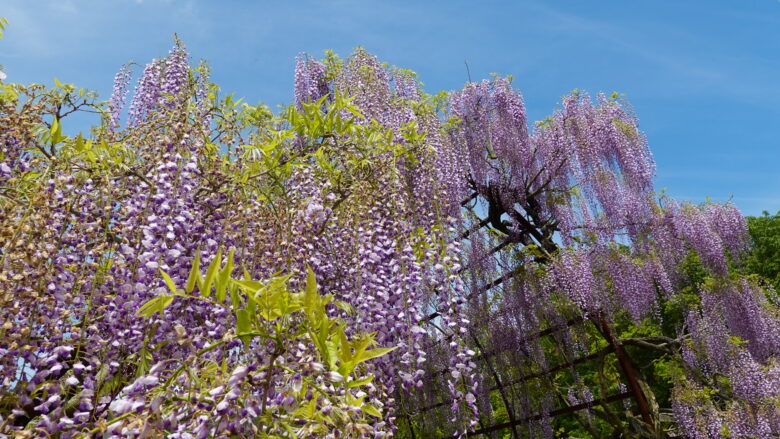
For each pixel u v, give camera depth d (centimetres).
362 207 379
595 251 721
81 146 304
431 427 575
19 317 226
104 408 228
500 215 802
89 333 244
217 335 246
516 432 661
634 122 791
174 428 174
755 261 1617
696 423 646
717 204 834
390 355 352
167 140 295
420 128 614
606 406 653
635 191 753
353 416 195
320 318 186
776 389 645
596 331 736
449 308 374
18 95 332
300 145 470
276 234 331
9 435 187
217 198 334
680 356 699
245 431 180
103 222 289
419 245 427
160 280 253
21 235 218
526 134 784
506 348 662
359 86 638
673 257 750
